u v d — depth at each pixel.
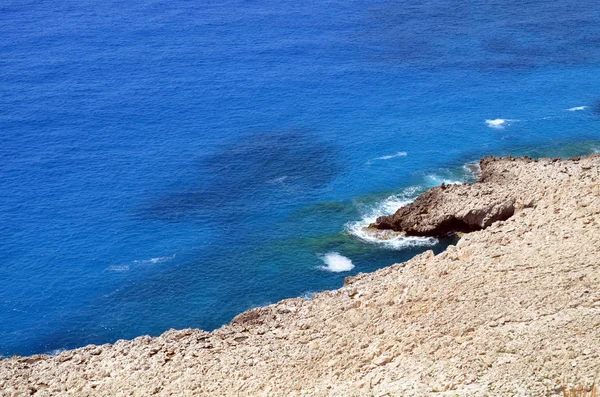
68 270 99.88
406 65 164.50
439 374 49.97
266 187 117.94
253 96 150.62
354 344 61.06
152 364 66.00
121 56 170.25
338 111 143.50
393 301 67.25
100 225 109.50
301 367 59.44
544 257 66.75
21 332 89.38
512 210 94.38
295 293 93.56
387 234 102.44
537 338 51.66
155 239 105.81
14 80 157.12
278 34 183.50
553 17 192.25
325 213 109.69
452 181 116.31
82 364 68.81
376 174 119.81
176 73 161.62
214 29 186.88
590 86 150.38
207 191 117.44
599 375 44.41
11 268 100.50
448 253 74.62
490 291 62.84
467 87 152.38
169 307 92.62
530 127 133.25
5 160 126.81
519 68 161.25
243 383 58.72
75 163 126.12
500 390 45.53
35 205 114.38
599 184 78.50
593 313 54.06
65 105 146.62
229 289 95.12
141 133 136.38
